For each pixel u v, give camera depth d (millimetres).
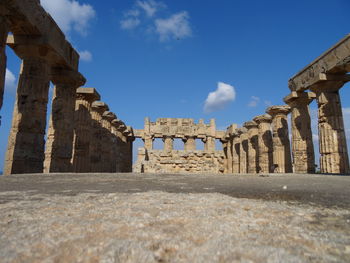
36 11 11414
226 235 1581
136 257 1235
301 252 1294
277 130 22719
